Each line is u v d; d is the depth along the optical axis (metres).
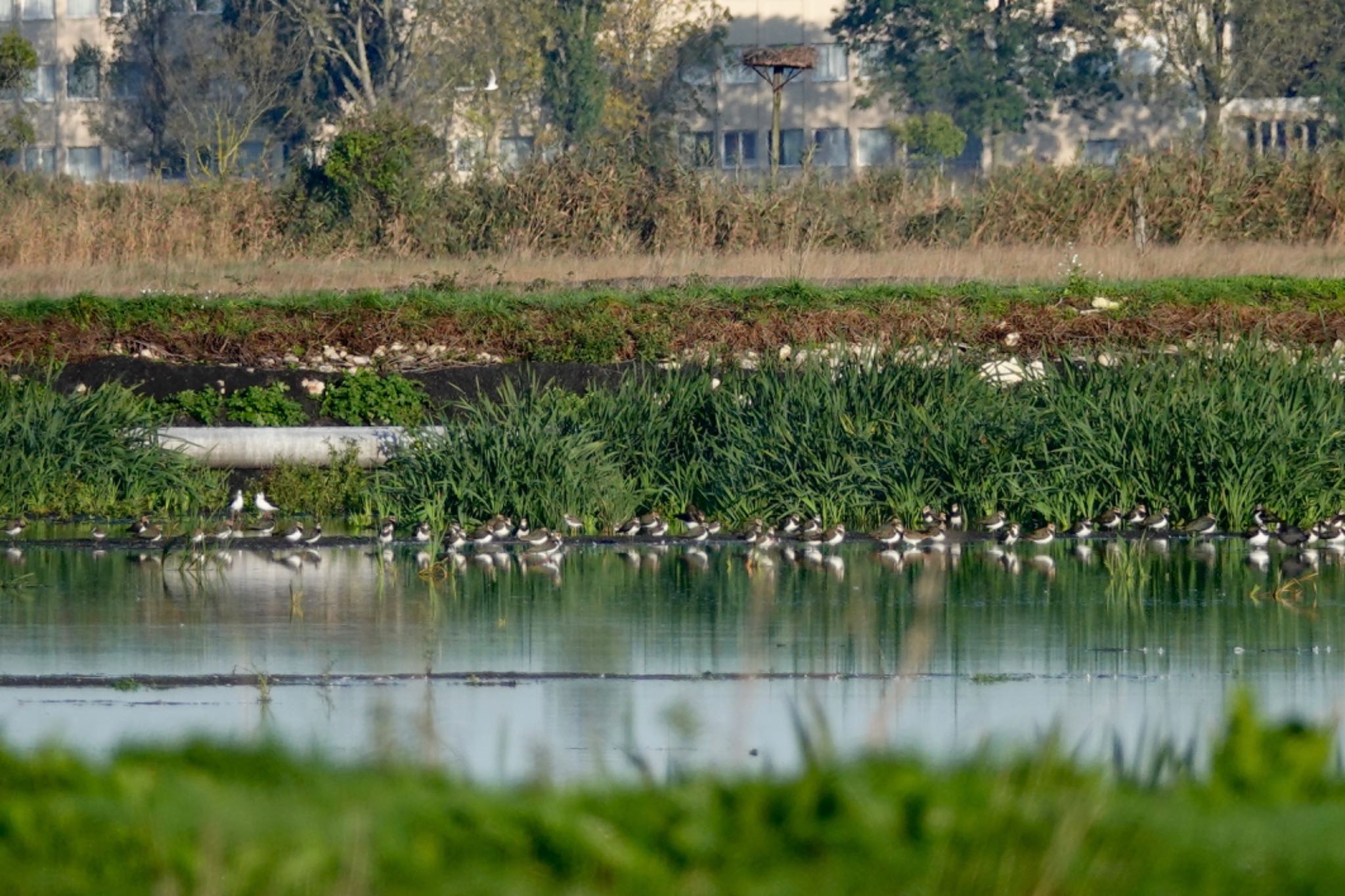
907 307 72.69
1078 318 71.44
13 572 46.06
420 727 25.62
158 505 56.25
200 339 70.12
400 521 52.66
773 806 20.05
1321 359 59.41
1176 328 71.12
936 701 31.34
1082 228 100.88
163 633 37.97
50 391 57.56
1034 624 38.91
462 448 53.47
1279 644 36.56
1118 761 23.03
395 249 105.56
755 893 18.00
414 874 18.41
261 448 58.06
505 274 90.56
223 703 31.23
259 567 47.16
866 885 18.09
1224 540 51.62
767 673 33.88
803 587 44.00
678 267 92.38
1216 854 18.64
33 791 21.11
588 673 33.91
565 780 24.86
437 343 70.50
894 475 53.53
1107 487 53.91
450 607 41.22
